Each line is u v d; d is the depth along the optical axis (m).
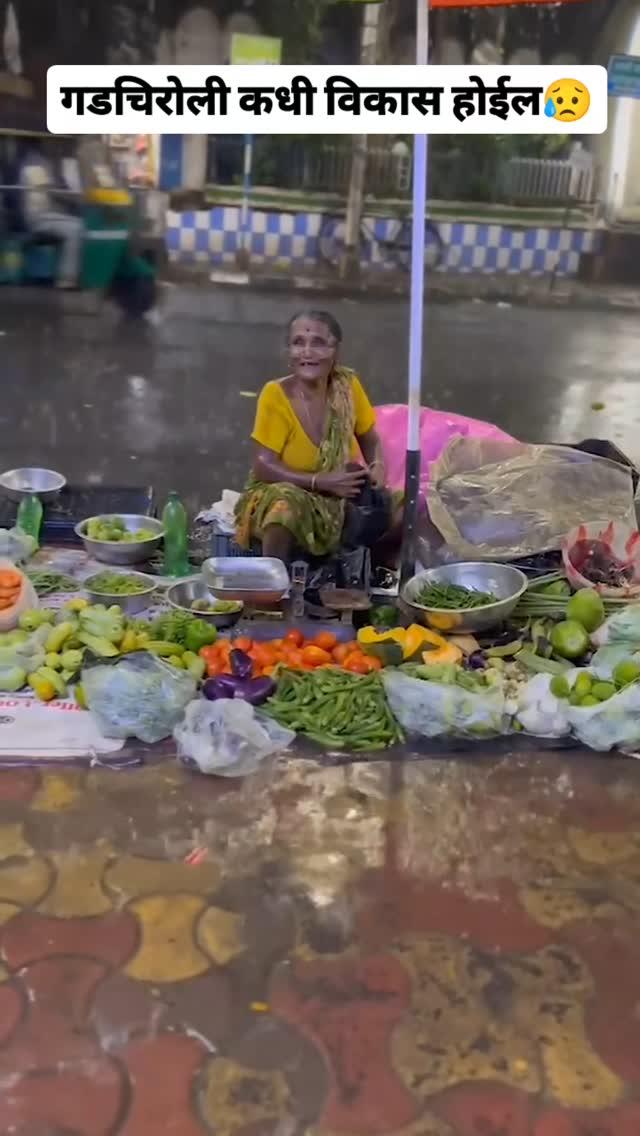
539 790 2.81
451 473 4.09
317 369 3.71
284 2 8.03
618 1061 1.96
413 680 2.98
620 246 8.48
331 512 3.75
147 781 2.78
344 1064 1.93
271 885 2.40
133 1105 1.83
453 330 8.10
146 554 4.01
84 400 6.36
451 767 2.90
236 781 2.80
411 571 3.66
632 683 3.01
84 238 8.12
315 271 8.46
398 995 2.09
